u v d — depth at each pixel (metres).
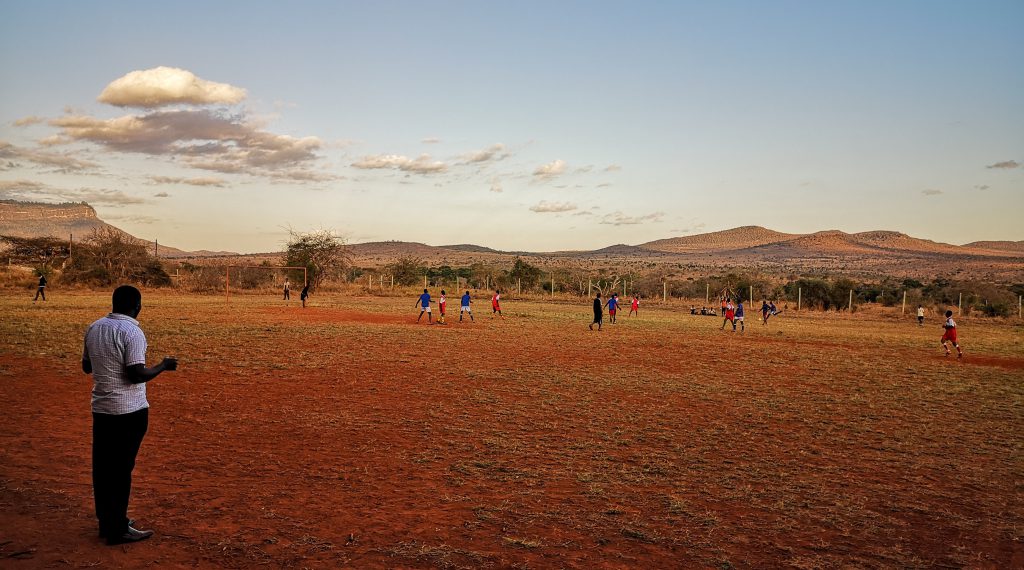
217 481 6.98
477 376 14.62
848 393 13.71
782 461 8.45
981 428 10.61
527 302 55.69
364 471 7.51
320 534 5.54
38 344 17.53
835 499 6.98
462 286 76.31
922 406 12.42
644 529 5.95
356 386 13.09
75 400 11.00
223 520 5.80
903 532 6.11
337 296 55.84
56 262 61.28
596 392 13.11
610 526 5.99
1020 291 55.09
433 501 6.54
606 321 33.91
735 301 50.62
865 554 5.56
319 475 7.31
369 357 17.33
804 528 6.12
